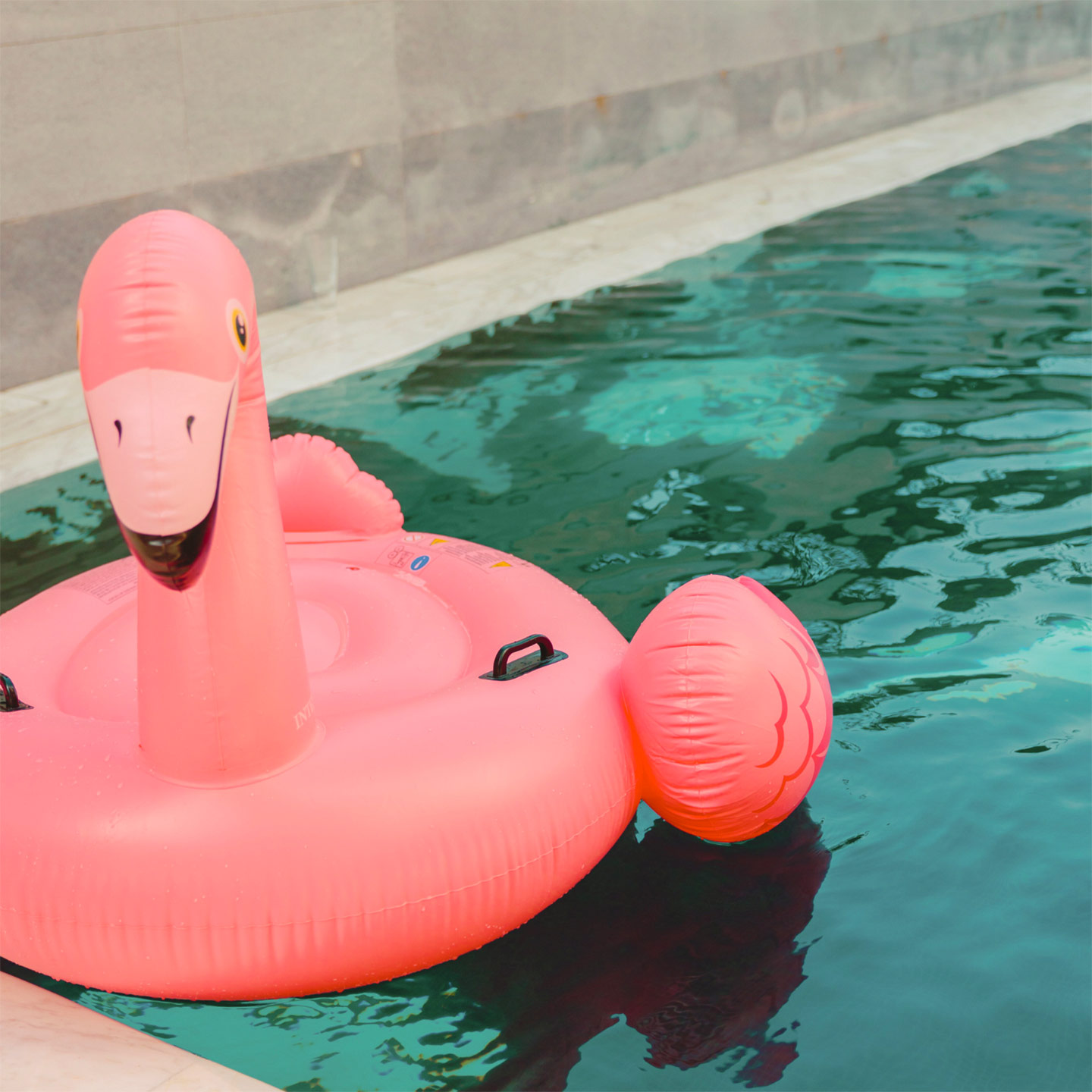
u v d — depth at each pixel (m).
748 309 6.66
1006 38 12.95
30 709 2.56
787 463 4.76
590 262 7.70
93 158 5.92
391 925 2.24
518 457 4.87
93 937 2.20
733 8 9.52
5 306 5.75
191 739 2.18
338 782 2.24
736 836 2.68
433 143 7.61
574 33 8.32
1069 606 3.72
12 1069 2.07
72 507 4.55
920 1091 2.13
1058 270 7.16
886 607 3.75
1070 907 2.56
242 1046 2.24
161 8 6.01
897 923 2.53
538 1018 2.30
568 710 2.53
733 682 2.47
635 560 4.06
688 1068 2.19
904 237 8.03
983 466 4.69
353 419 5.28
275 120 6.68
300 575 3.28
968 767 3.01
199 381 1.91
